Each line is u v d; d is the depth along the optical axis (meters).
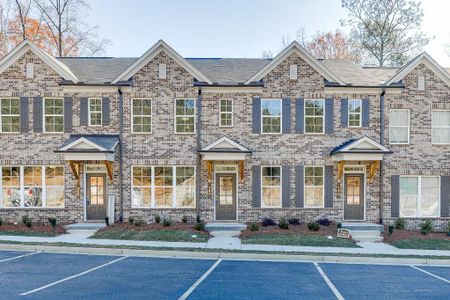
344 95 18.22
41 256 12.14
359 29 36.66
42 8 33.38
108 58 22.00
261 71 18.09
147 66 18.14
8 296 7.90
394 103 18.19
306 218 18.00
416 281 9.76
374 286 9.19
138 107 18.16
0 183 17.89
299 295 8.32
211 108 18.12
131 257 12.23
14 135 17.84
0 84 17.83
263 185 18.23
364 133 18.14
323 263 11.88
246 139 18.11
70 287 8.60
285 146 18.12
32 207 17.88
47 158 17.83
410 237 15.75
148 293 8.23
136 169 18.14
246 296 8.16
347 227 16.72
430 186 18.34
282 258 12.41
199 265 11.20
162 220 17.78
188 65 18.02
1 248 13.23
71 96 17.95
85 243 13.66
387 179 18.08
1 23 32.59
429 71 18.25
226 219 18.08
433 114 18.34
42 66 17.92
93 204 18.02
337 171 18.08
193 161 18.02
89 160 17.34
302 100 18.16
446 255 12.79
